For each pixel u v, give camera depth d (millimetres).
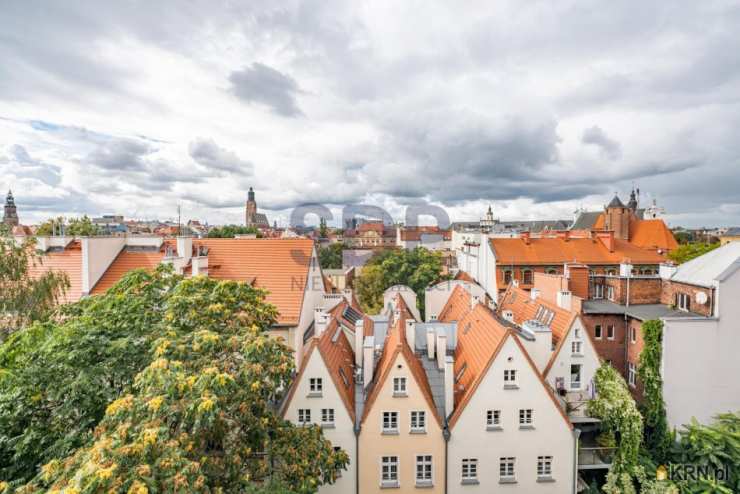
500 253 59469
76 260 33938
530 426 24109
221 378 13312
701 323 29938
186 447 13109
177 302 18516
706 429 27250
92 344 17297
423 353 30844
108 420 13867
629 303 37594
